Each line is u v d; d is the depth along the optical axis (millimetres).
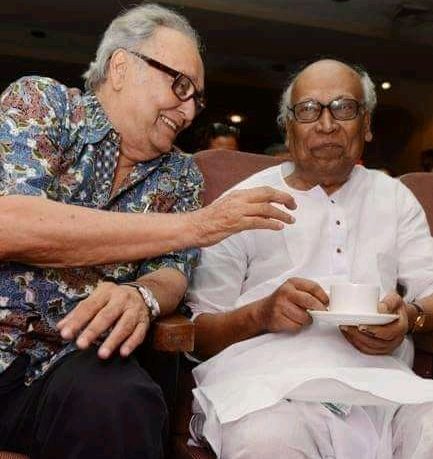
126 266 1215
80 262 983
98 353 922
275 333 1312
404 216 1524
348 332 1253
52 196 1110
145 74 1193
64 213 959
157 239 992
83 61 7836
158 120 1208
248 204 1007
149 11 1250
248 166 1629
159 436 915
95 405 869
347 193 1492
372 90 1520
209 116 9242
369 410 1176
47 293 1081
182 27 1255
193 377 1348
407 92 8625
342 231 1443
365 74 1513
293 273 1419
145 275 1208
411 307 1365
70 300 1109
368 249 1456
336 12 6262
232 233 1014
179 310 1243
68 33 7066
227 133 3713
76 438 867
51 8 6133
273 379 1130
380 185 1528
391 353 1317
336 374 1109
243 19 6121
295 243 1437
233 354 1309
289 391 1082
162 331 1014
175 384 1121
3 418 1020
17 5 6117
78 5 5957
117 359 951
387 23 6500
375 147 9070
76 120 1157
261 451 1079
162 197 1285
